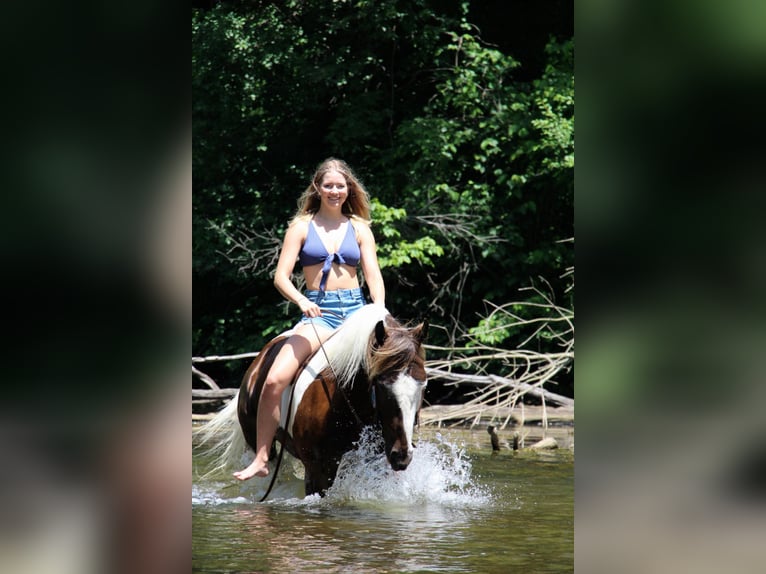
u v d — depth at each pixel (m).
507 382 8.83
